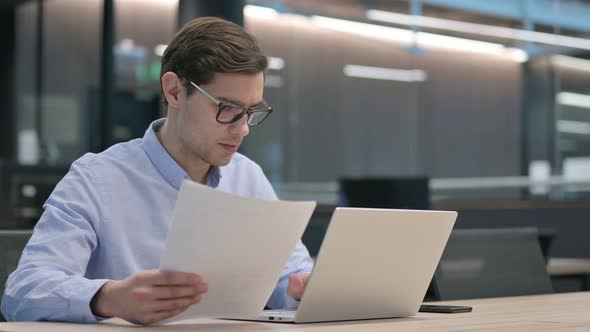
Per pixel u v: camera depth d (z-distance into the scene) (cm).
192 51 144
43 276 129
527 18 917
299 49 934
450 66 976
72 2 848
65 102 844
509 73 936
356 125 962
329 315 131
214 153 147
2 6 838
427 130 976
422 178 374
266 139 930
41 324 120
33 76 846
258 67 144
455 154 978
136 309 116
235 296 122
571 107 870
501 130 952
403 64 970
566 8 882
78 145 827
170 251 114
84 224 147
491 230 216
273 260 122
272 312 137
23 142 833
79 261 142
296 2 923
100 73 787
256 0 908
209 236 113
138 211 155
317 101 946
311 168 941
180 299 116
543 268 220
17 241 156
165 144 159
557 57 891
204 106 144
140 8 809
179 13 494
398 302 139
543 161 886
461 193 819
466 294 203
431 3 964
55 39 849
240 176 176
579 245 506
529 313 144
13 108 838
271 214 115
